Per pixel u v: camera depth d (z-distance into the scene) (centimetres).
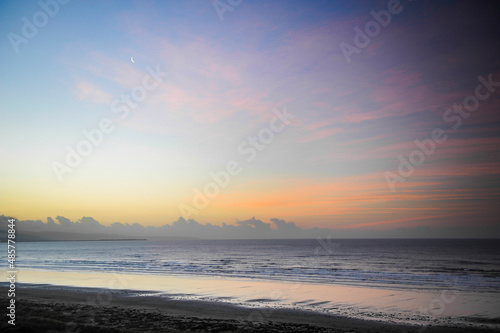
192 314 1467
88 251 11244
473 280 2938
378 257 6569
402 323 1348
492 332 1230
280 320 1377
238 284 2625
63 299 1839
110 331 1020
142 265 4812
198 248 13338
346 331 1214
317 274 3481
